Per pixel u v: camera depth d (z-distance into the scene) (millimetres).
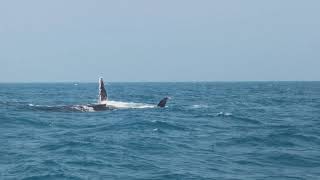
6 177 42750
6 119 91125
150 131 77312
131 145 61062
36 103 153625
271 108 143875
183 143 64625
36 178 42531
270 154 57250
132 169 46969
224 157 55031
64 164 48125
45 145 60281
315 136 72938
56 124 87375
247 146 63281
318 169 49500
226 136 72562
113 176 43812
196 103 166000
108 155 53750
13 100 173625
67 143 61219
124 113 110375
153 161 51312
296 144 65812
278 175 46188
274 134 73188
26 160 50188
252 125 91000
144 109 123000
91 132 75562
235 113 118938
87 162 49500
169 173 45281
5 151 55906
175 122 91188
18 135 71438
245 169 48781
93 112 113250
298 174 46781
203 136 72625
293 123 96000
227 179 43938
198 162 51656
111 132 75438
